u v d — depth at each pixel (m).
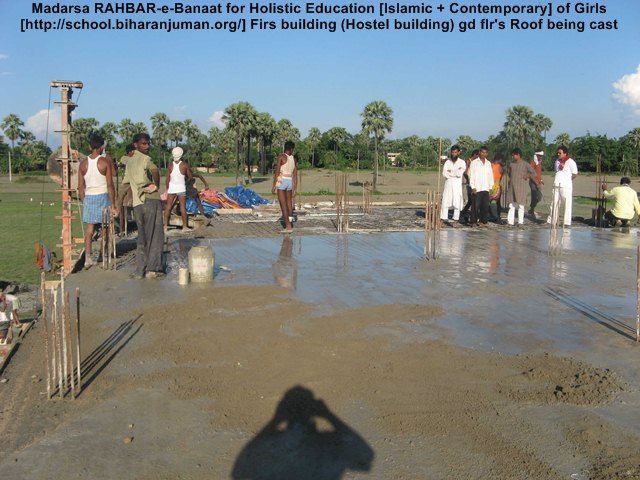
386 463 3.63
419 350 5.49
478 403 4.43
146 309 6.75
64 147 10.52
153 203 8.31
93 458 3.68
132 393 4.57
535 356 5.40
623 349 5.64
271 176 75.38
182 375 4.89
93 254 10.45
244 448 3.80
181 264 9.52
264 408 4.33
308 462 3.64
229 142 92.75
